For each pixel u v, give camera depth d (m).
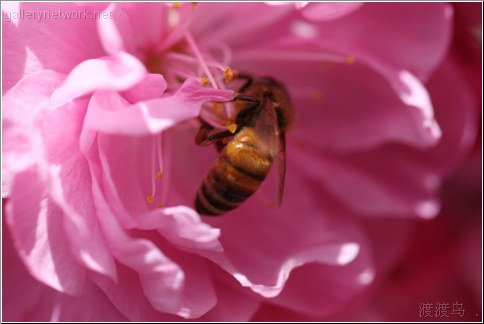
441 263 0.16
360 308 0.16
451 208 0.16
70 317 0.14
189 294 0.14
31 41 0.14
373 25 0.15
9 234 0.14
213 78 0.15
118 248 0.13
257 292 0.14
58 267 0.13
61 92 0.13
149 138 0.14
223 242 0.15
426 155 0.16
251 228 0.15
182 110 0.13
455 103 0.16
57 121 0.13
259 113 0.14
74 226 0.13
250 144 0.14
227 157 0.14
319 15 0.15
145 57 0.15
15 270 0.14
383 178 0.16
